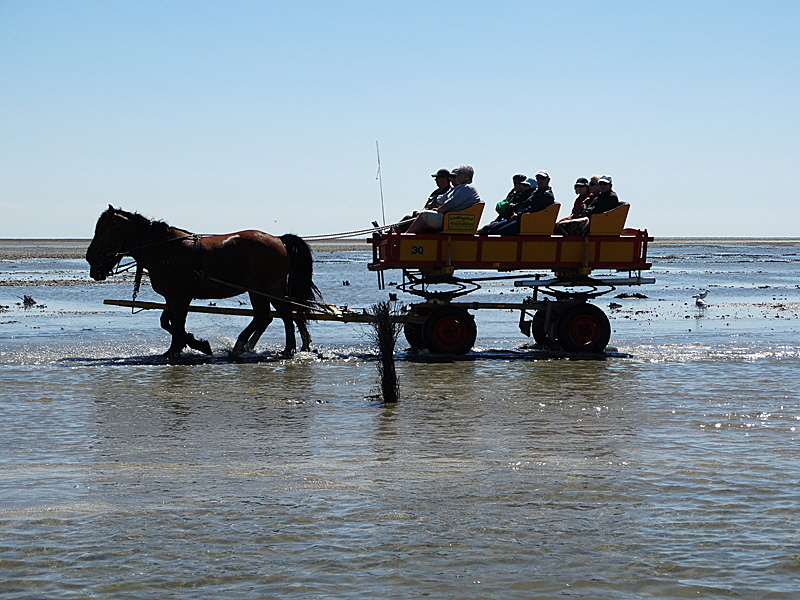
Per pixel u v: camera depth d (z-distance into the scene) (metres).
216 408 12.98
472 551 7.11
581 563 6.86
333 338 22.11
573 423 11.91
